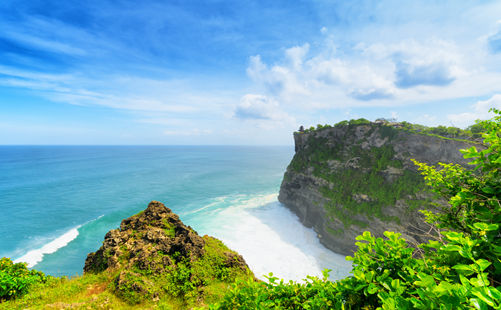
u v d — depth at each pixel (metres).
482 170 4.05
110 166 181.00
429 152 54.97
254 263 44.69
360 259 3.68
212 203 82.44
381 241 3.65
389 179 58.84
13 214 66.75
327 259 49.91
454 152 51.25
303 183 79.81
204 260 15.29
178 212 71.19
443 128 59.19
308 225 69.56
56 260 42.84
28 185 106.81
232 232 57.12
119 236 16.75
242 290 4.27
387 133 65.75
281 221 70.38
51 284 12.62
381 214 54.19
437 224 4.86
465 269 2.54
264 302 4.12
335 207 62.16
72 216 66.06
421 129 63.62
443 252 3.33
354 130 74.62
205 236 18.62
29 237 51.88
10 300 10.76
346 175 67.19
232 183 120.75
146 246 15.52
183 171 159.12
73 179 122.12
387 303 2.55
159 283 13.19
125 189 100.12
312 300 3.83
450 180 5.11
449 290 2.15
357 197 59.88
